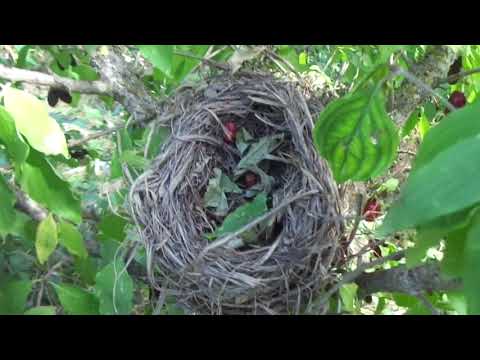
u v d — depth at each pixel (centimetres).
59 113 142
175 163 98
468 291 36
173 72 91
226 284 91
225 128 103
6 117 70
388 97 92
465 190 33
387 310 134
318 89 99
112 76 97
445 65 94
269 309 92
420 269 87
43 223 89
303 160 95
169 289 95
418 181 35
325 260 92
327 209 91
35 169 80
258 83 98
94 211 120
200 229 100
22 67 94
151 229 95
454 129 40
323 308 93
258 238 97
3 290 93
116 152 103
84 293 96
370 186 103
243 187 108
